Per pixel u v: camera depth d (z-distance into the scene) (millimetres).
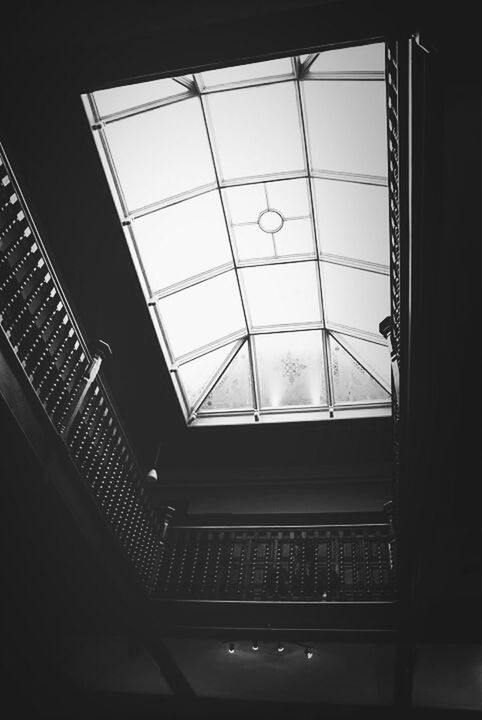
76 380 6848
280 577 8680
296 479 11852
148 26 4098
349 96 8367
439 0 3213
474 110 3365
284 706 9164
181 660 9336
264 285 10844
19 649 8188
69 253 9367
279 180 9516
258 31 4320
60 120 7922
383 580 8477
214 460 12367
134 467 8422
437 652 8305
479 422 5004
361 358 11188
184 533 9492
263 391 11797
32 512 6578
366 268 10094
